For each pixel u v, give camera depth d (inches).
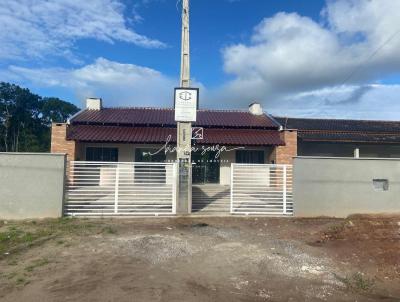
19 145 2645.2
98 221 491.8
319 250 372.5
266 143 893.8
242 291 269.4
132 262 321.1
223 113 1111.6
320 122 1196.5
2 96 2679.6
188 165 561.3
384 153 1095.0
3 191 496.4
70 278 279.4
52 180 506.9
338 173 550.6
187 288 267.1
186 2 566.6
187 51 567.8
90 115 988.6
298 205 543.2
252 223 499.2
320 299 262.1
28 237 394.0
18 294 248.7
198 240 398.6
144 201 546.9
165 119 1004.6
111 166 605.9
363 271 323.9
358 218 498.9
